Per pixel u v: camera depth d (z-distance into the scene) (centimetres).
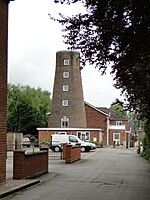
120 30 1075
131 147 8244
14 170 1845
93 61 1259
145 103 2070
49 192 1529
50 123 7781
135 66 1315
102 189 1650
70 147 3250
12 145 5388
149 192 1579
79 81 7875
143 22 1023
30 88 10856
